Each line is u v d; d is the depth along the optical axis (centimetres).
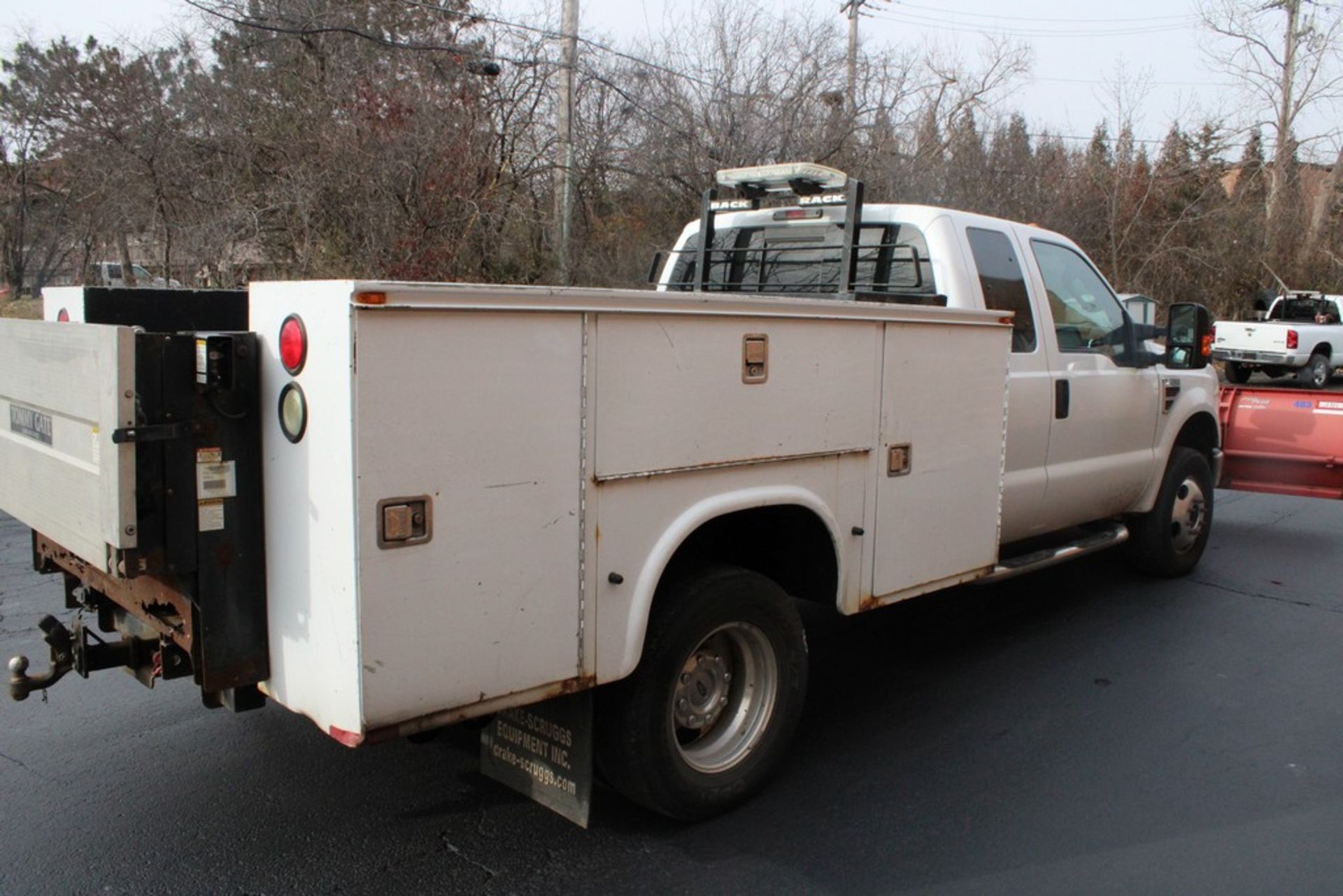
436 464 280
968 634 607
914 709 498
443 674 289
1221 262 2964
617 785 366
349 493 267
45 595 629
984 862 362
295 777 419
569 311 304
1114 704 505
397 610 277
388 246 1416
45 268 2225
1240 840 378
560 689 318
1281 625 625
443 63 1602
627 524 329
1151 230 2962
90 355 284
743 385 358
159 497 281
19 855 358
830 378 391
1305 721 486
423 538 280
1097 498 604
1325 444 797
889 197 2197
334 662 279
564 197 1582
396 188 1434
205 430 287
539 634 310
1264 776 429
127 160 1597
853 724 480
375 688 276
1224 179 3559
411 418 274
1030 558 539
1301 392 815
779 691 401
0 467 370
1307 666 557
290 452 285
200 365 282
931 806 401
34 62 2188
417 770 428
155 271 1603
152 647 350
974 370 461
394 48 1528
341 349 264
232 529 295
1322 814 397
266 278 1498
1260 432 831
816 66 2091
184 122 1603
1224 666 557
